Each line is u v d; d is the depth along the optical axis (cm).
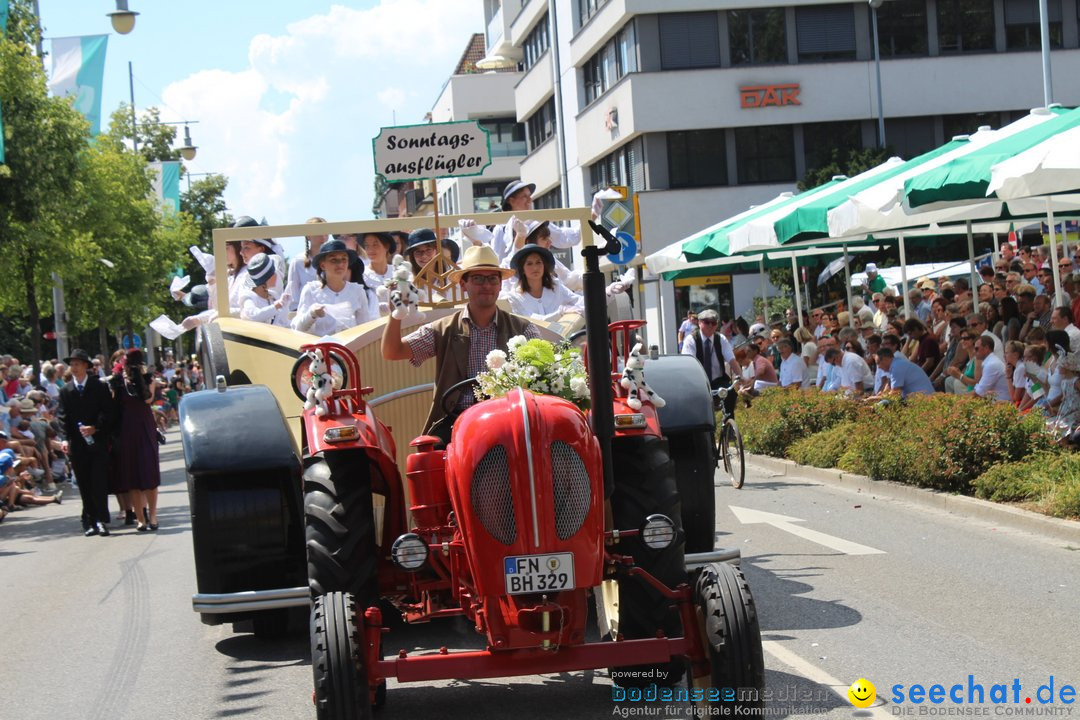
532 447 468
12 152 2214
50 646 805
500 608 468
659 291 2794
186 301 1081
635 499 568
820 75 3703
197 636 802
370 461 606
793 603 765
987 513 1032
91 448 1392
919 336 1580
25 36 2602
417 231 918
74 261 2833
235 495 673
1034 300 1465
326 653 452
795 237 1873
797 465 1469
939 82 3750
